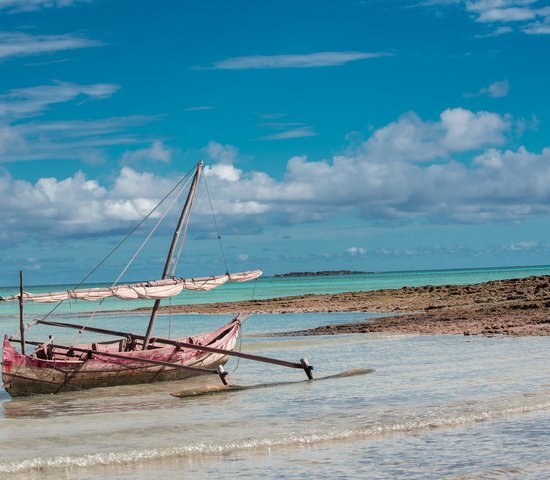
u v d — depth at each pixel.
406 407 15.74
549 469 11.11
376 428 13.81
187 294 118.00
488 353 24.20
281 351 28.55
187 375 23.12
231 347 25.67
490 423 14.10
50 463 12.01
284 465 11.71
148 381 22.16
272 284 178.00
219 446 12.84
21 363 19.78
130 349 25.11
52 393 20.48
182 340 25.28
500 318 35.84
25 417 16.81
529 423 13.98
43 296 21.80
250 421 15.13
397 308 49.78
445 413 14.83
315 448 12.73
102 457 12.29
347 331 35.50
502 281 59.41
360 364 23.56
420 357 24.34
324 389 19.11
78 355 23.12
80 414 17.08
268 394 18.81
